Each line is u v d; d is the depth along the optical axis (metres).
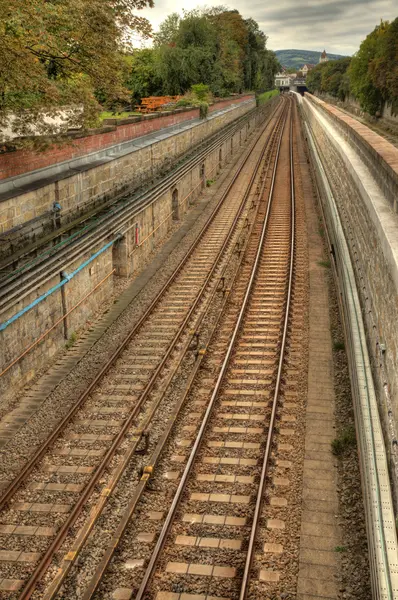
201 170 37.12
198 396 13.16
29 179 16.72
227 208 31.94
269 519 9.26
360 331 12.78
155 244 25.25
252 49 87.06
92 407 12.84
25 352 13.73
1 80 13.16
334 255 20.72
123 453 11.09
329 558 8.42
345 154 19.80
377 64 56.00
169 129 32.88
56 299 15.61
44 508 9.72
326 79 118.25
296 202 32.91
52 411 12.73
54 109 15.20
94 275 18.28
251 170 43.72
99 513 9.29
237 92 74.62
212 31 52.56
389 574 6.82
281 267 22.05
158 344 15.93
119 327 17.27
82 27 14.23
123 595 7.85
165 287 19.94
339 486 10.01
